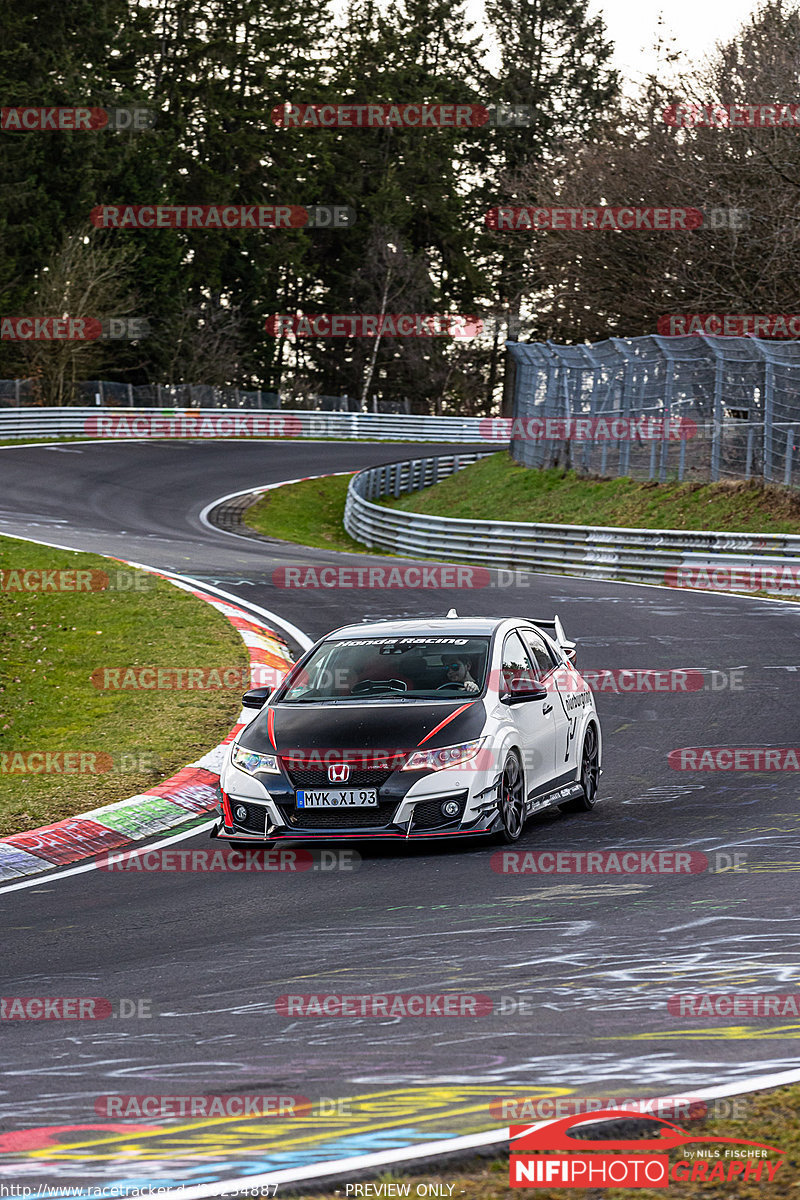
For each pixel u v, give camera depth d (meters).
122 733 33.41
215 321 192.12
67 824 25.12
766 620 47.50
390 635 25.84
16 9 161.12
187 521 92.06
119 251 156.12
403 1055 12.10
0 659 42.69
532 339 168.75
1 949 17.91
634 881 19.45
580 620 49.25
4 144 154.50
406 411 183.12
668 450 79.31
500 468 102.31
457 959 15.70
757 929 16.38
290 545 81.25
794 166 86.38
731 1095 10.32
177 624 46.97
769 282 89.06
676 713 33.88
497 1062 11.71
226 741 31.39
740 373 72.62
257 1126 10.36
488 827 22.11
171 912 19.38
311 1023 13.37
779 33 96.25
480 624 25.97
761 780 26.56
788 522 65.62
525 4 199.25
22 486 99.00
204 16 197.00
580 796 25.55
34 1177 9.57
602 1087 10.80
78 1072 12.22
